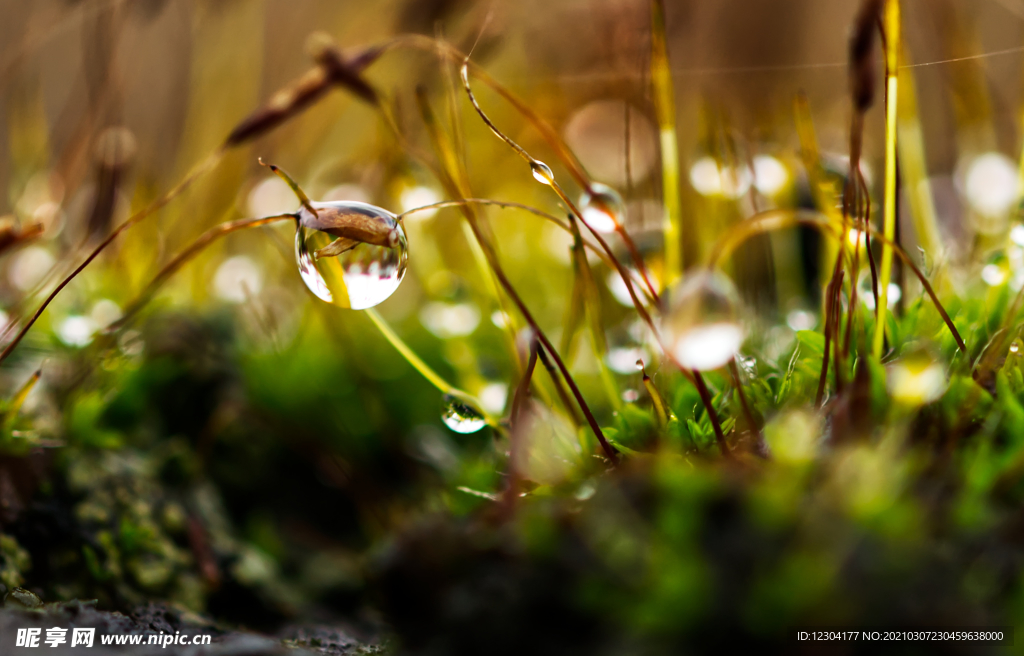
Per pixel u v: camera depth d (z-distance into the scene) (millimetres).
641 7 81
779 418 67
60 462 73
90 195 88
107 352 76
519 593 64
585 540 65
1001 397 67
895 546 63
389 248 69
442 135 74
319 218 69
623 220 75
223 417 80
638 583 64
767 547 64
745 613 63
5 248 72
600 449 69
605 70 90
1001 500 65
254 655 68
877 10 70
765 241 79
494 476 72
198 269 88
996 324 70
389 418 82
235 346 83
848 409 67
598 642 64
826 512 64
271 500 82
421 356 85
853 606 63
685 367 67
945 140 86
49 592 71
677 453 67
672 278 74
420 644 65
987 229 79
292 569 78
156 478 76
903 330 70
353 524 82
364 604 76
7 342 77
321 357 84
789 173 80
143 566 73
